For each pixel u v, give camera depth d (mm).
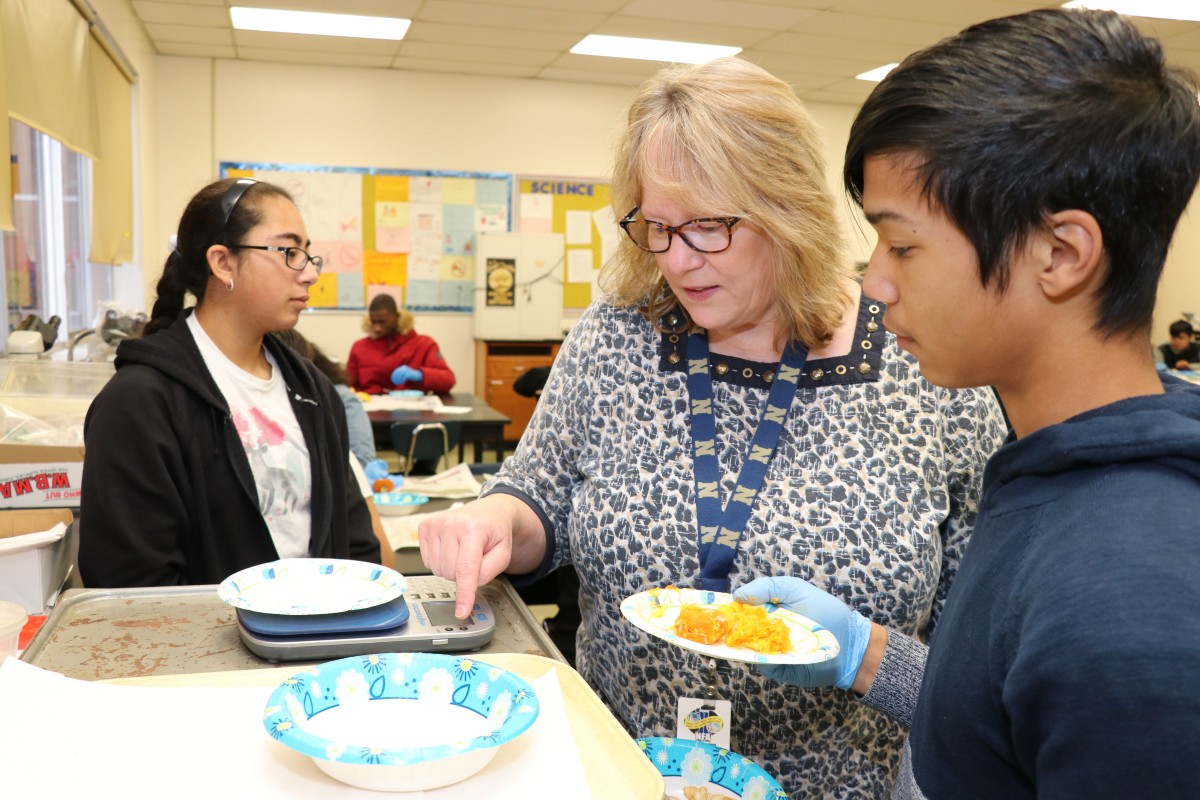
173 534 1557
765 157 983
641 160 1023
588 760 684
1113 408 517
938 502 1072
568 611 2379
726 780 864
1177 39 5766
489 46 6285
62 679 766
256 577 975
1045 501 531
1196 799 408
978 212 506
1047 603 473
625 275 1181
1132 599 439
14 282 3531
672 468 1104
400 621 910
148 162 6234
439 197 7285
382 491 2693
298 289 1736
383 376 5805
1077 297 516
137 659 850
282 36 6105
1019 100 496
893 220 549
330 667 731
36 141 4078
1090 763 433
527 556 1168
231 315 1706
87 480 1523
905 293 563
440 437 4250
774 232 992
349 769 608
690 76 1025
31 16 3227
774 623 896
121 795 608
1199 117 502
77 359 3145
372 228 7191
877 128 544
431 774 611
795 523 1045
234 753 669
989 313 532
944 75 521
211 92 6781
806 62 6508
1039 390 551
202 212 1676
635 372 1159
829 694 1058
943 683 581
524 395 5895
